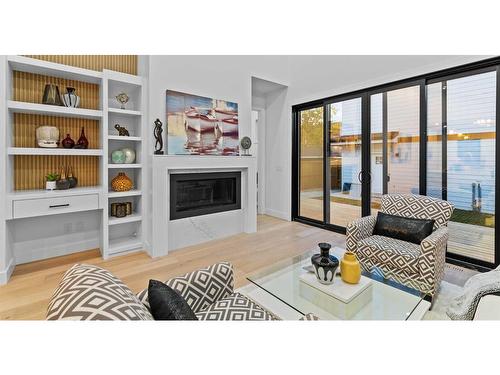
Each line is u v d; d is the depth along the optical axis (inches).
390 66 128.9
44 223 113.0
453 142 111.3
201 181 140.5
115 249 117.7
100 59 122.9
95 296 29.0
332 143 161.6
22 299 81.4
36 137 106.7
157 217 118.0
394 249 84.0
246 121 159.0
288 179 187.3
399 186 129.3
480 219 105.7
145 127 122.9
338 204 159.8
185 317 37.2
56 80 112.8
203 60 138.7
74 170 119.5
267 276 73.2
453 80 110.7
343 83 149.9
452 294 83.3
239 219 155.9
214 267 57.5
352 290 62.2
